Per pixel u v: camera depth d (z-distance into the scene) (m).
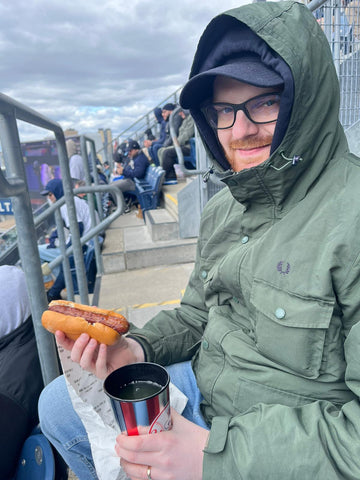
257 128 0.96
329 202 0.85
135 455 0.75
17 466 1.47
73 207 2.28
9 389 1.49
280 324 0.84
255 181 0.92
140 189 6.04
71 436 1.13
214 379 1.01
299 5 0.86
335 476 0.64
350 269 0.77
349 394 0.83
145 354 1.16
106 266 4.27
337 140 0.92
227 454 0.74
